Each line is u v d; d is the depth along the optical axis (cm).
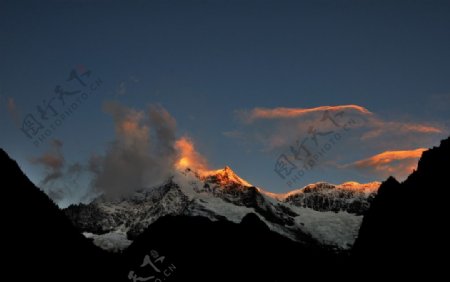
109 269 13225
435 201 13362
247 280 18262
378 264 13675
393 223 14338
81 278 11350
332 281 17112
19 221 11188
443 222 12588
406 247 13088
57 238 11844
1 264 9869
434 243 12312
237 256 19400
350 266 15300
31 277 10106
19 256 10362
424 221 13200
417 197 14150
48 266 10769
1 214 10969
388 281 12738
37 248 10956
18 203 11694
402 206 14575
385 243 14050
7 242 10462
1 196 11419
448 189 13250
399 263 12888
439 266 11662
